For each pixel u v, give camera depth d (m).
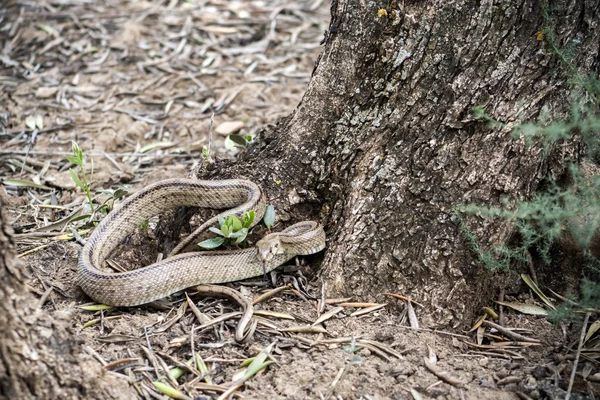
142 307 2.22
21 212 2.47
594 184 2.15
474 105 2.17
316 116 2.28
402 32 2.20
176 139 2.77
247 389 2.09
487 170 2.17
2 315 1.96
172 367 2.12
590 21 2.15
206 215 2.33
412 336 2.16
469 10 2.16
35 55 3.02
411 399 2.08
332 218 2.28
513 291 2.25
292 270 2.29
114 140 2.75
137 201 2.31
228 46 3.09
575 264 2.25
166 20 3.25
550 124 2.16
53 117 2.81
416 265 2.20
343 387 2.08
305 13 3.40
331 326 2.18
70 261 2.29
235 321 2.19
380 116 2.24
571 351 2.15
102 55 3.03
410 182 2.21
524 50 2.15
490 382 2.10
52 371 1.99
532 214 2.17
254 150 2.36
